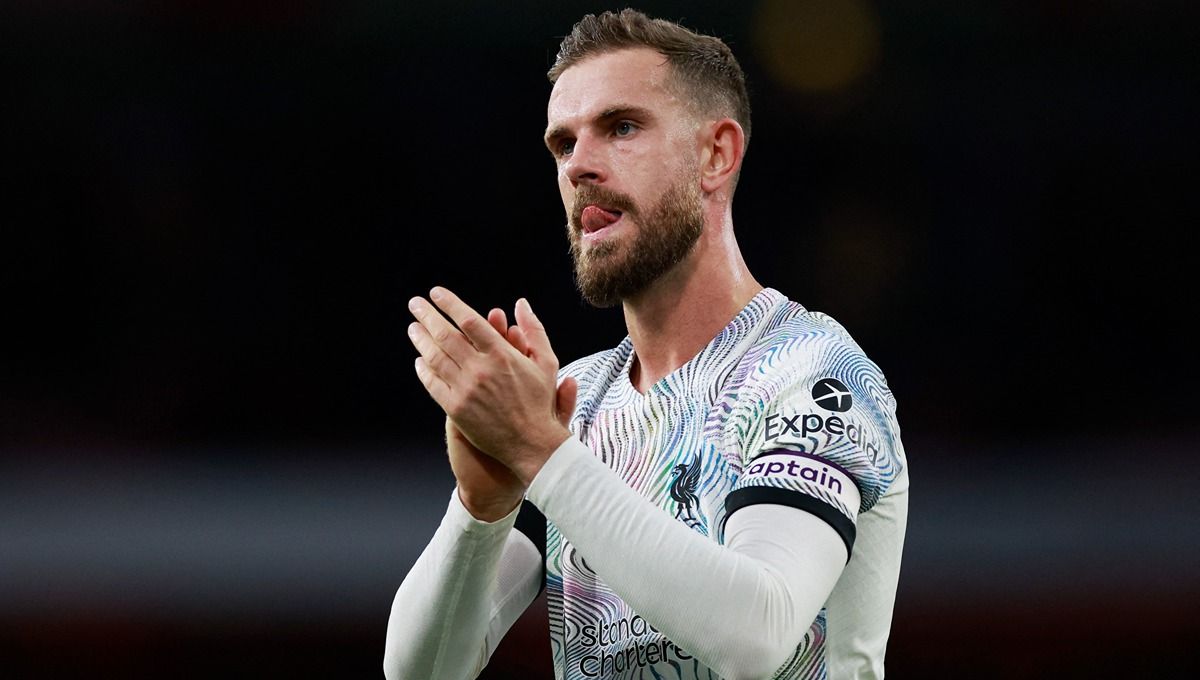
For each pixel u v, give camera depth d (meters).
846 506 6.06
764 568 5.75
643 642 6.58
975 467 26.66
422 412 29.02
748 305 7.11
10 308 28.78
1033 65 26.92
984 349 27.61
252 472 28.31
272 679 19.77
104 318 28.88
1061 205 27.33
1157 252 27.20
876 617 6.86
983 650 18.72
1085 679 18.44
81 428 28.61
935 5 26.53
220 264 28.94
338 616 20.69
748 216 27.84
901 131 27.36
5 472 27.97
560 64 7.39
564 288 28.77
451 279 28.94
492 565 6.75
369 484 27.42
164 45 28.11
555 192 28.56
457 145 28.59
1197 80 26.67
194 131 28.64
